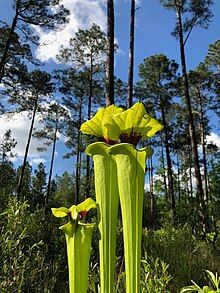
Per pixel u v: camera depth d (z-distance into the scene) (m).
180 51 17.25
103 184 1.12
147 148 1.06
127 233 1.03
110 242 1.07
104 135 1.16
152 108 28.41
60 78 28.00
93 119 1.16
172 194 24.38
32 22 17.59
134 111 1.10
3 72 17.30
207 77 28.50
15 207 4.02
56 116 32.53
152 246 6.75
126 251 1.03
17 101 23.52
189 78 28.45
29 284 3.29
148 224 22.64
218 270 5.51
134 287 0.99
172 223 10.05
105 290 1.04
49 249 4.46
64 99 29.77
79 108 30.27
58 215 1.15
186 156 39.81
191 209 9.01
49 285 3.51
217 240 7.50
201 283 4.82
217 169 31.11
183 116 32.75
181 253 6.14
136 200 1.04
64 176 46.94
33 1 16.94
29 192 21.19
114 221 1.09
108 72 8.07
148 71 29.38
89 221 5.44
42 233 4.61
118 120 1.11
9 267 2.96
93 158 1.16
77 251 1.12
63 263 4.49
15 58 19.55
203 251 6.84
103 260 1.06
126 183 1.05
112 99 7.90
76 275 1.11
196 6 17.08
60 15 17.80
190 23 17.23
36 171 45.62
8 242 3.07
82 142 22.92
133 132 1.13
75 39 25.52
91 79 27.06
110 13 8.59
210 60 28.53
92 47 25.91
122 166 1.07
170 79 29.59
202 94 30.08
